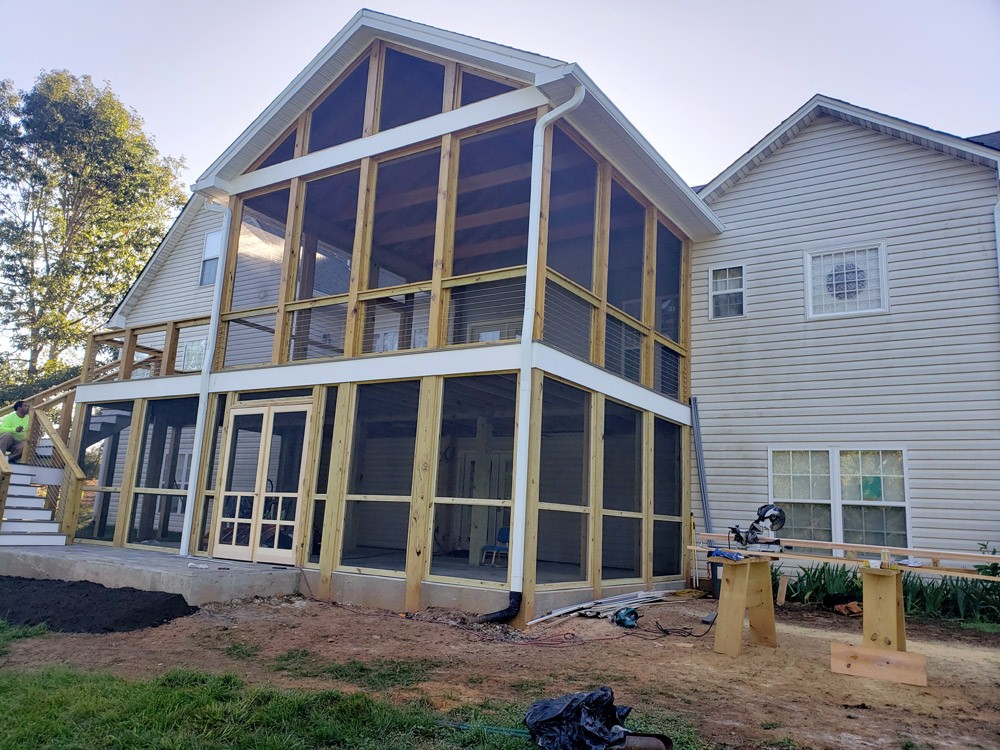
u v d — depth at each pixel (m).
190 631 5.92
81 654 5.16
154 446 10.88
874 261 10.16
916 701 4.47
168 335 10.53
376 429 12.79
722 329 11.02
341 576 7.76
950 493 9.16
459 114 8.25
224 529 9.06
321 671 4.78
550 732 3.31
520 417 6.93
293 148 10.46
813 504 9.97
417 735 3.55
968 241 9.57
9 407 11.46
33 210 27.12
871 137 10.44
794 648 6.04
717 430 10.77
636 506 9.40
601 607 7.50
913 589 8.62
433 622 6.63
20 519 9.79
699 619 7.39
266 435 8.95
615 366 9.61
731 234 11.23
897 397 9.69
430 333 7.84
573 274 12.05
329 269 13.84
